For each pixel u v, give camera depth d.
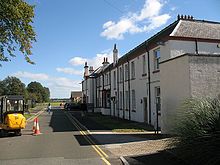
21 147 15.52
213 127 8.70
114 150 13.96
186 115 10.07
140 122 29.33
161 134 18.34
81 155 12.76
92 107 56.78
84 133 21.75
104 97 48.66
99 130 23.62
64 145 15.88
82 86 78.50
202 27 24.27
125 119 34.66
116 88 40.19
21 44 20.08
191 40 22.81
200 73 15.55
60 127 27.05
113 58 40.44
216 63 15.84
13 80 74.25
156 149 13.21
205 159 8.45
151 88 26.25
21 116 21.67
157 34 27.19
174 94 16.88
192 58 15.52
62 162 11.24
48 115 47.19
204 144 8.48
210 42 23.22
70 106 66.38
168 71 17.67
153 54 25.83
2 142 17.83
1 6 17.88
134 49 31.92
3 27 19.27
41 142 17.31
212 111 9.29
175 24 24.33
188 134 9.24
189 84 15.37
